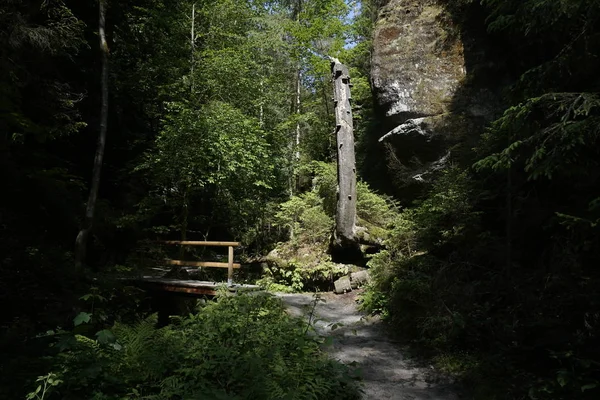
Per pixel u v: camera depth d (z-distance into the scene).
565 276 5.44
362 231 10.66
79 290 7.12
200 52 13.95
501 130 5.95
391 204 12.62
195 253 13.26
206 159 11.84
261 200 15.11
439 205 8.73
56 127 9.38
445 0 12.91
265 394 3.60
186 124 11.59
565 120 4.50
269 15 17.41
